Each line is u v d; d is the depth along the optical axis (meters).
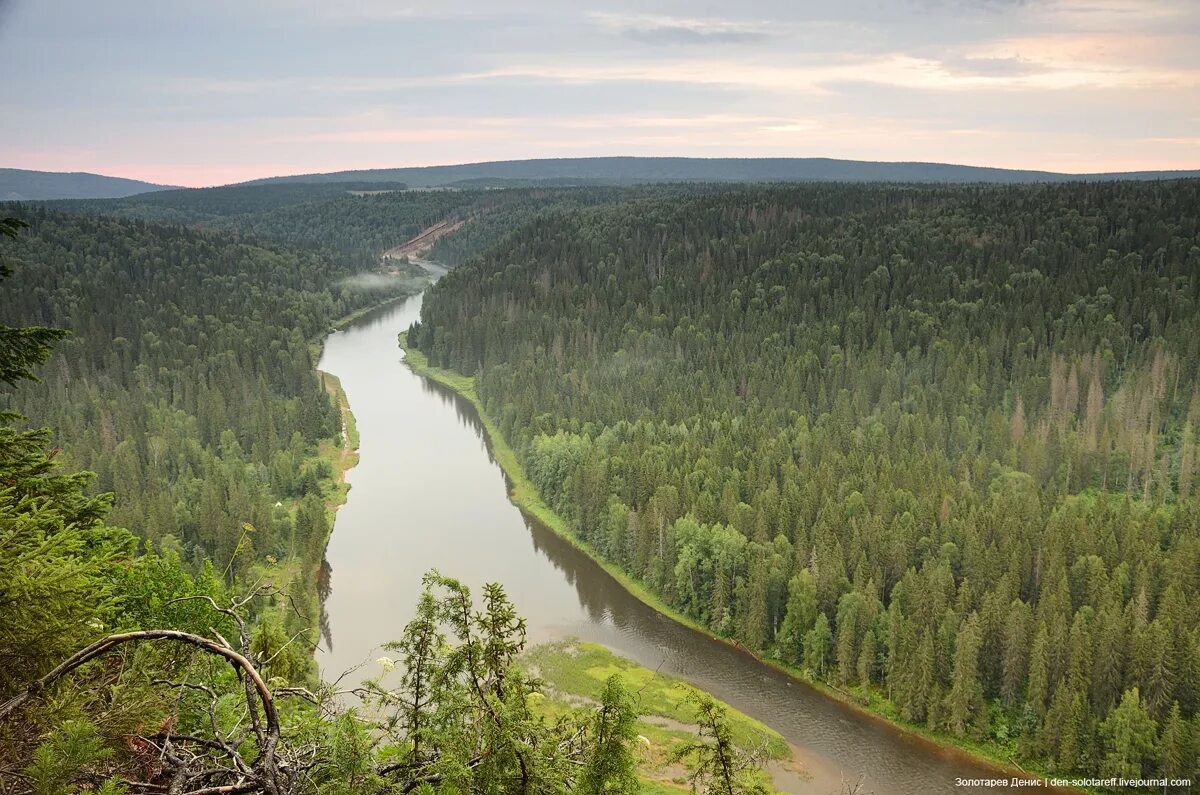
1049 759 66.31
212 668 13.53
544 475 122.00
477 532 111.06
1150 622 76.38
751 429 129.25
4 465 15.48
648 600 93.44
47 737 9.44
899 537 88.00
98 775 9.52
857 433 131.62
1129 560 84.06
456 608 12.88
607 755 12.77
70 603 10.04
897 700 72.56
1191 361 147.00
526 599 92.75
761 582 83.44
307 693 11.88
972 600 79.00
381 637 81.06
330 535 108.56
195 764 10.05
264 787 9.02
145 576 24.86
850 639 76.44
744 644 83.62
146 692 10.42
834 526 92.81
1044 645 69.12
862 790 63.06
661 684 74.75
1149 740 63.53
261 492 116.12
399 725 12.48
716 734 16.81
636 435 127.06
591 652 80.75
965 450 127.62
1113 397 145.75
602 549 104.44
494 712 11.79
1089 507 104.06
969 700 69.94
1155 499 110.38
